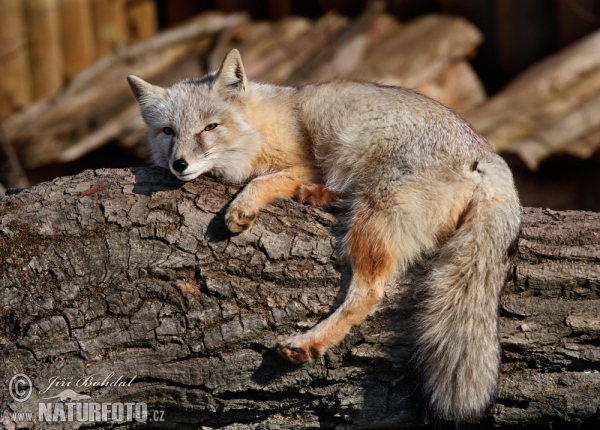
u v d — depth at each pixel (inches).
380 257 360.5
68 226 357.4
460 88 788.6
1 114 854.5
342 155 405.4
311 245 360.5
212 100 416.8
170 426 358.0
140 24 905.5
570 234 361.7
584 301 351.3
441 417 342.3
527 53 812.6
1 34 847.1
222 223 362.0
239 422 359.6
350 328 351.3
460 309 346.0
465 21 827.4
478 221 355.6
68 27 869.2
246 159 422.0
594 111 714.2
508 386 349.7
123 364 348.8
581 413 346.3
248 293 352.5
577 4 780.0
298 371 350.3
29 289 350.3
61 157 738.2
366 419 354.9
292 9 910.4
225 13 919.7
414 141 385.1
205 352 348.8
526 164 659.4
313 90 435.8
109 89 827.4
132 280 352.8
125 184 374.3
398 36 808.3
